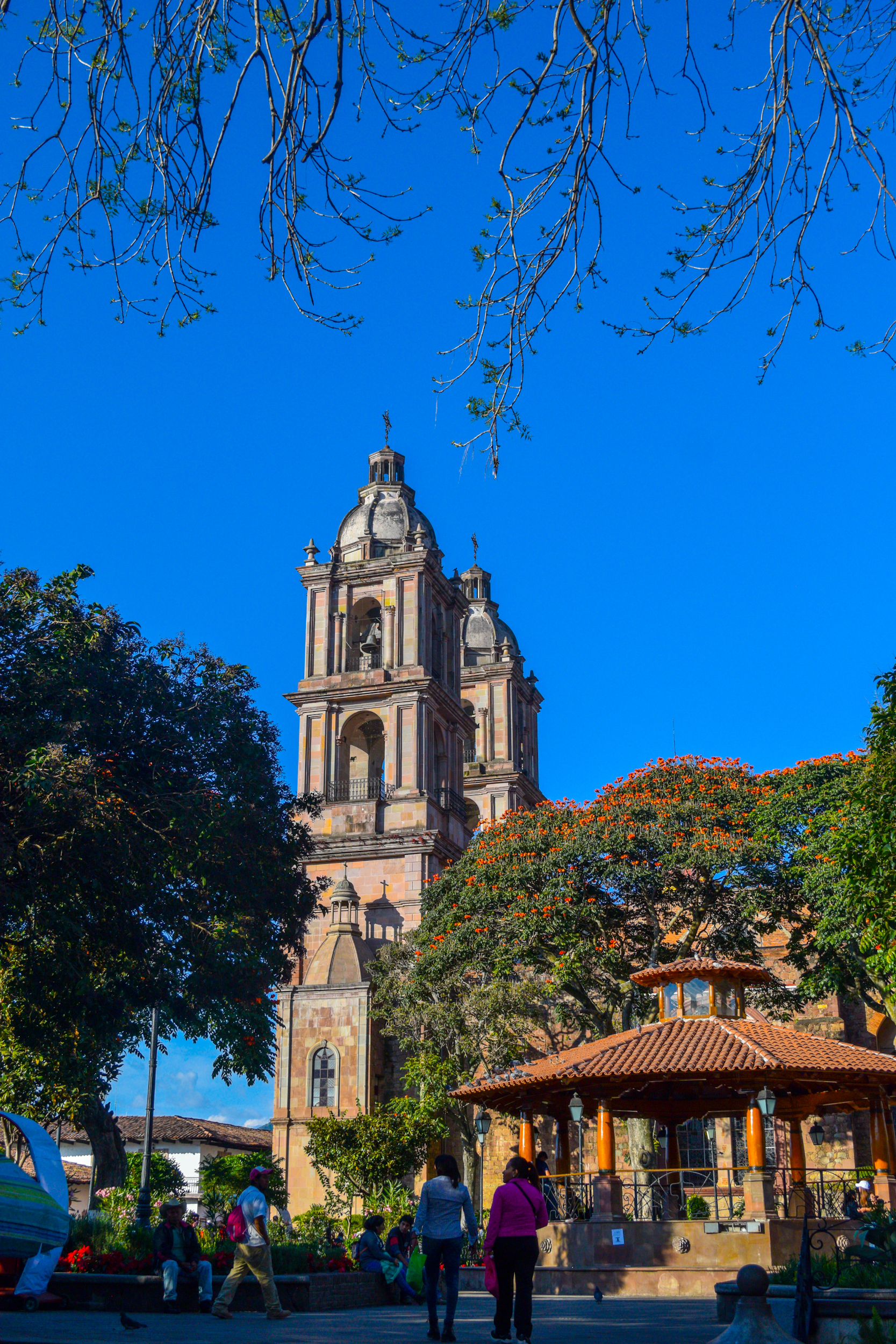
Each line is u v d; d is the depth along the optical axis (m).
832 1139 43.16
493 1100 30.39
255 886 28.08
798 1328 11.95
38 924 24.30
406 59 6.53
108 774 23.81
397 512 65.75
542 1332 15.05
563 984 40.59
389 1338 13.66
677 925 41.19
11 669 23.73
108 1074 36.62
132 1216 34.09
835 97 6.80
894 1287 13.38
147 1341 12.37
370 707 60.25
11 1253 15.80
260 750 28.17
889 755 25.70
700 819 40.22
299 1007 53.50
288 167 6.52
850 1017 45.97
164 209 6.73
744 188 7.01
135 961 26.50
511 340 7.03
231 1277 16.59
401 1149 44.84
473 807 73.25
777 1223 24.66
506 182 6.88
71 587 25.50
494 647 79.81
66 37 6.58
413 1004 45.16
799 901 38.84
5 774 22.80
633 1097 30.27
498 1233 12.86
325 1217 43.34
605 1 6.58
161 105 6.60
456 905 43.00
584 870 40.50
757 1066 25.12
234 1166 54.16
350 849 57.34
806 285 7.09
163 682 26.77
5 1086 33.84
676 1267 24.67
